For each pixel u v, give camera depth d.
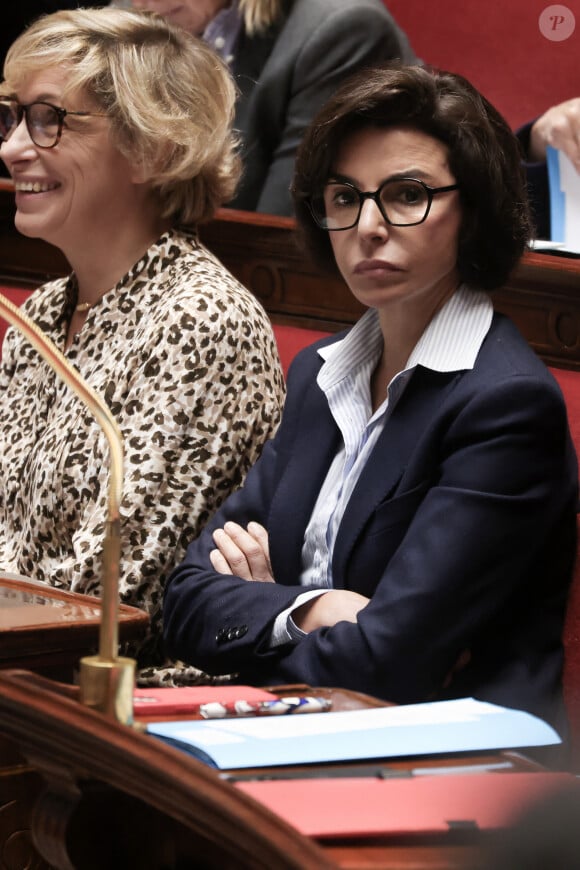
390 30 16.86
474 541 7.98
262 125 16.94
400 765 5.39
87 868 5.59
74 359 11.08
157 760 4.87
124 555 10.20
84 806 5.51
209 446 10.41
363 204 8.59
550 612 8.40
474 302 8.81
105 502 10.27
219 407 10.48
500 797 4.84
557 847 4.46
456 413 8.36
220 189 11.50
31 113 11.06
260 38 17.11
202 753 5.33
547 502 8.21
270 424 10.74
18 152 11.09
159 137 10.95
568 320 12.40
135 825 5.65
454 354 8.56
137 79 10.97
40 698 5.46
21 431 11.54
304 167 8.91
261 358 10.79
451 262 8.73
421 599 7.91
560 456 8.34
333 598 8.38
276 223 13.98
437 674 7.98
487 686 8.11
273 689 6.62
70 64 10.98
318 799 4.82
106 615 5.64
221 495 10.49
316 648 8.11
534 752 6.09
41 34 11.06
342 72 16.64
